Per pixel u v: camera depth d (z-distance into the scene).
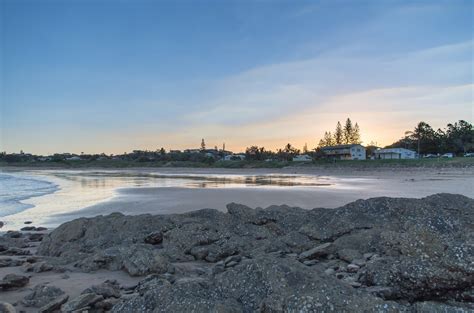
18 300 7.65
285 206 16.19
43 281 9.09
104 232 13.95
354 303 5.52
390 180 56.16
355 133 161.50
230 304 6.00
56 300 7.19
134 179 67.31
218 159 162.75
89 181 62.44
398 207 13.12
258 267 6.97
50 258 11.58
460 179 54.59
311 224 12.62
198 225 12.80
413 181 52.16
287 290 6.28
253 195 34.06
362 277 7.87
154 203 28.91
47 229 19.28
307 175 78.44
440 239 7.26
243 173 92.62
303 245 11.75
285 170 105.44
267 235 13.20
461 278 6.43
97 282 8.97
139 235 13.14
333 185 47.41
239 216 14.59
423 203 13.14
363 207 13.51
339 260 10.34
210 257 11.38
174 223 14.03
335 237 11.89
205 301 5.91
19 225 20.84
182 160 158.62
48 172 115.75
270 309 5.83
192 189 41.59
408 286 6.84
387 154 121.31
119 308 6.28
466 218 11.99
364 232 11.32
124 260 10.17
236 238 12.30
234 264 10.36
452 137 123.06
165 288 6.47
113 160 180.25
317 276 6.74
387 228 11.85
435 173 70.00
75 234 13.97
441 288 6.56
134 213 24.23
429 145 126.12
